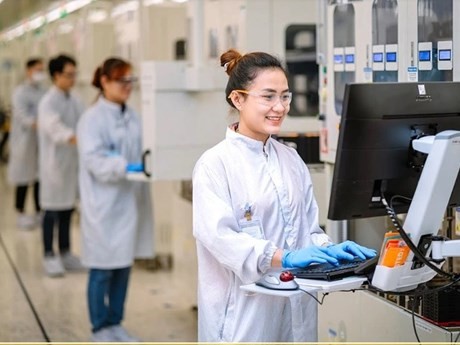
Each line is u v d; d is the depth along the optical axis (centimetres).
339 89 350
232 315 252
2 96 1634
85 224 467
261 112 239
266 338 252
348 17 342
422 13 295
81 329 502
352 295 325
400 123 220
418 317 285
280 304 254
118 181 466
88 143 464
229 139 251
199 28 466
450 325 276
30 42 1371
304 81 500
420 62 297
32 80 865
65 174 655
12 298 580
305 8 491
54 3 962
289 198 254
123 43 693
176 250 596
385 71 315
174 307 549
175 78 466
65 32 1006
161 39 614
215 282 254
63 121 659
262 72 238
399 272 219
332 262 222
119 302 473
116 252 464
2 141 1510
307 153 444
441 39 289
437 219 221
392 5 310
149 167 465
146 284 612
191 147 473
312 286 216
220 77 472
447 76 286
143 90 476
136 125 486
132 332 492
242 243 232
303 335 259
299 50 496
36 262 703
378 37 318
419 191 217
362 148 215
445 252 222
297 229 256
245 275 233
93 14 796
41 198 660
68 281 632
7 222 914
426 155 222
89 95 809
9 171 873
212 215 238
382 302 306
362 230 351
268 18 486
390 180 225
